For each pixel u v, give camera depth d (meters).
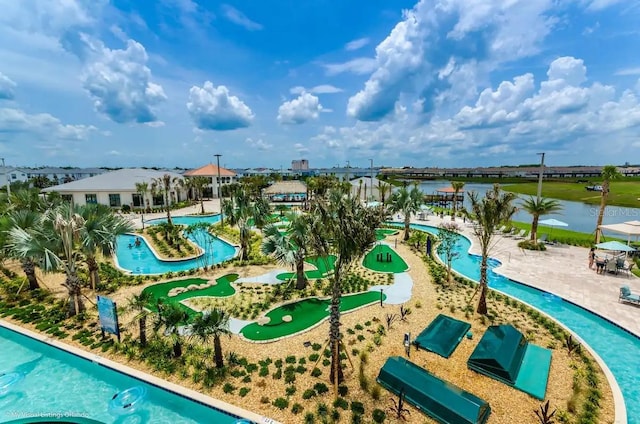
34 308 15.66
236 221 25.09
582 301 16.06
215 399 9.51
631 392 10.02
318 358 11.34
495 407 9.05
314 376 10.47
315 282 19.48
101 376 11.10
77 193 49.69
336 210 9.23
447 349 11.70
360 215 9.41
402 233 34.41
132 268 23.73
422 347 12.05
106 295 17.62
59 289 18.36
